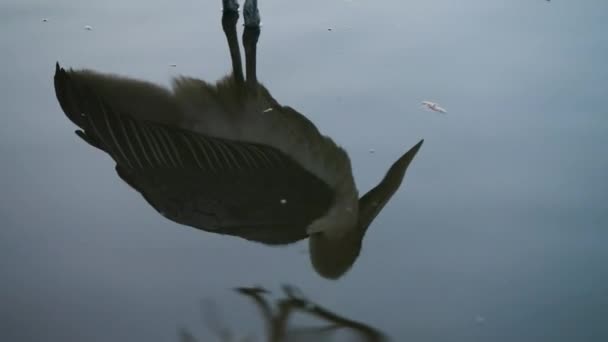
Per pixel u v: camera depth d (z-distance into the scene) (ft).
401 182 15.53
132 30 20.94
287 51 20.08
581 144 16.53
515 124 17.28
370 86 18.66
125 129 16.52
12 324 12.00
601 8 22.21
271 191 15.39
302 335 11.83
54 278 13.01
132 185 15.30
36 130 16.97
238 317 12.23
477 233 14.12
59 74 18.21
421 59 19.85
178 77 18.28
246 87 18.06
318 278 13.20
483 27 21.36
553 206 14.74
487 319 12.18
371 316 12.29
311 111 17.52
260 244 14.06
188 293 12.76
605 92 18.29
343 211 14.85
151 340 11.74
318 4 22.62
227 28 21.18
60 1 22.61
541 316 12.21
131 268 13.30
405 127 17.17
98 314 12.26
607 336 11.76
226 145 16.42
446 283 12.97
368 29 21.26
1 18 21.47
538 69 19.33
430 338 11.81
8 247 13.70
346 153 16.33
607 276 13.01
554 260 13.42
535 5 22.50
